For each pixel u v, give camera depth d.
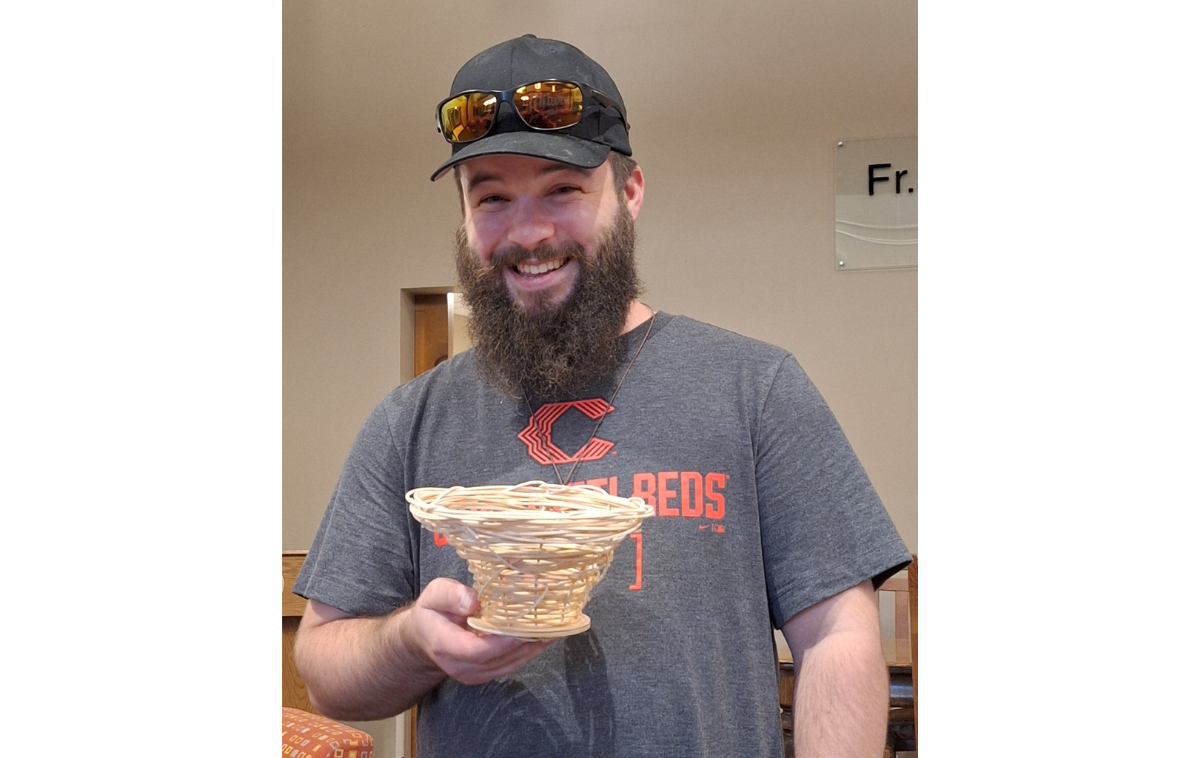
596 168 1.15
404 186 3.93
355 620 1.18
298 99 3.96
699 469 1.11
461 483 1.17
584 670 1.06
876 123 3.53
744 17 3.62
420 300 4.04
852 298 3.54
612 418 1.15
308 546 3.94
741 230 3.63
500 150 1.07
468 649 0.92
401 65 3.87
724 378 1.17
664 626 1.06
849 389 3.54
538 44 1.16
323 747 1.70
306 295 4.00
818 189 3.58
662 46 3.68
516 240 1.14
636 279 1.22
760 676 1.09
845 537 1.10
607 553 0.91
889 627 3.31
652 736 1.04
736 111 3.64
